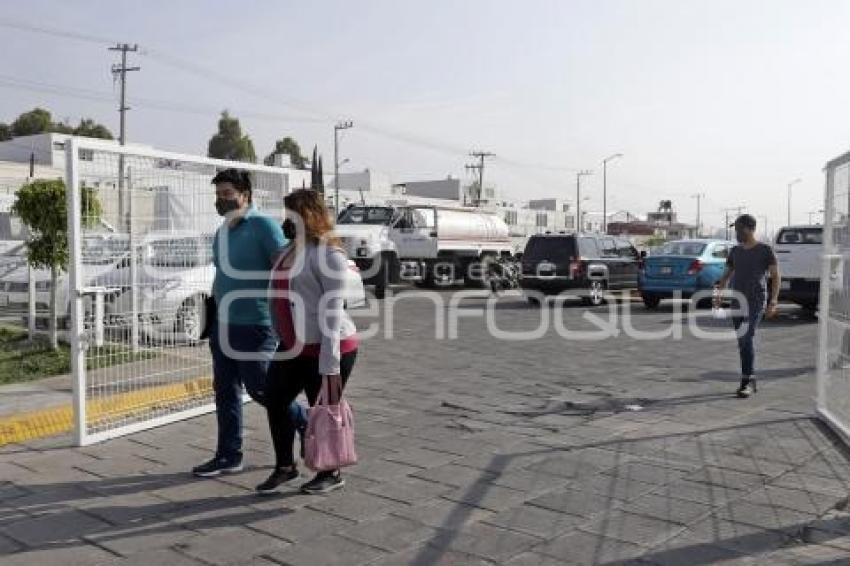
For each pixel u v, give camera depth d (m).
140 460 5.67
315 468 4.75
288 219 4.95
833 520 4.45
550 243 19.08
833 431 6.37
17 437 6.22
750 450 5.87
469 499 4.83
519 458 5.69
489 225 26.70
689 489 5.00
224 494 4.93
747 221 7.96
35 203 9.63
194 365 7.43
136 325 6.89
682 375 9.23
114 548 4.11
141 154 6.49
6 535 4.29
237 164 7.58
